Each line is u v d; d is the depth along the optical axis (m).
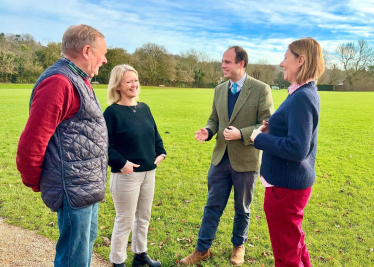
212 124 3.51
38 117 1.82
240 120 3.14
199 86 72.38
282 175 2.30
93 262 3.15
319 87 68.56
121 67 2.78
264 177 2.44
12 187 5.24
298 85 2.29
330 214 4.44
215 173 3.26
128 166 2.66
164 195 5.16
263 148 2.28
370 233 3.88
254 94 3.12
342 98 34.09
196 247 3.24
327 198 5.08
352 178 6.18
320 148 9.01
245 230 3.25
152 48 67.06
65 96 1.90
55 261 2.15
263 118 3.10
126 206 2.82
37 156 1.87
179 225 4.06
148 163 2.88
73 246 2.09
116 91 2.82
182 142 9.65
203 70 71.81
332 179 6.12
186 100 27.64
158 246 3.53
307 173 2.31
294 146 2.11
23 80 54.25
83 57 2.08
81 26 2.09
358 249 3.51
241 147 3.10
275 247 2.45
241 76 3.18
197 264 3.19
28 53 55.47
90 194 2.10
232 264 3.19
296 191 2.31
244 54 3.08
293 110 2.17
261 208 4.71
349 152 8.50
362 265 3.19
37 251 3.24
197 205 4.77
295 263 2.39
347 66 66.88
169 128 12.34
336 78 68.75
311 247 3.55
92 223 2.40
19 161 1.88
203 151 8.46
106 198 4.89
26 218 4.06
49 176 1.99
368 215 4.42
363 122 14.41
